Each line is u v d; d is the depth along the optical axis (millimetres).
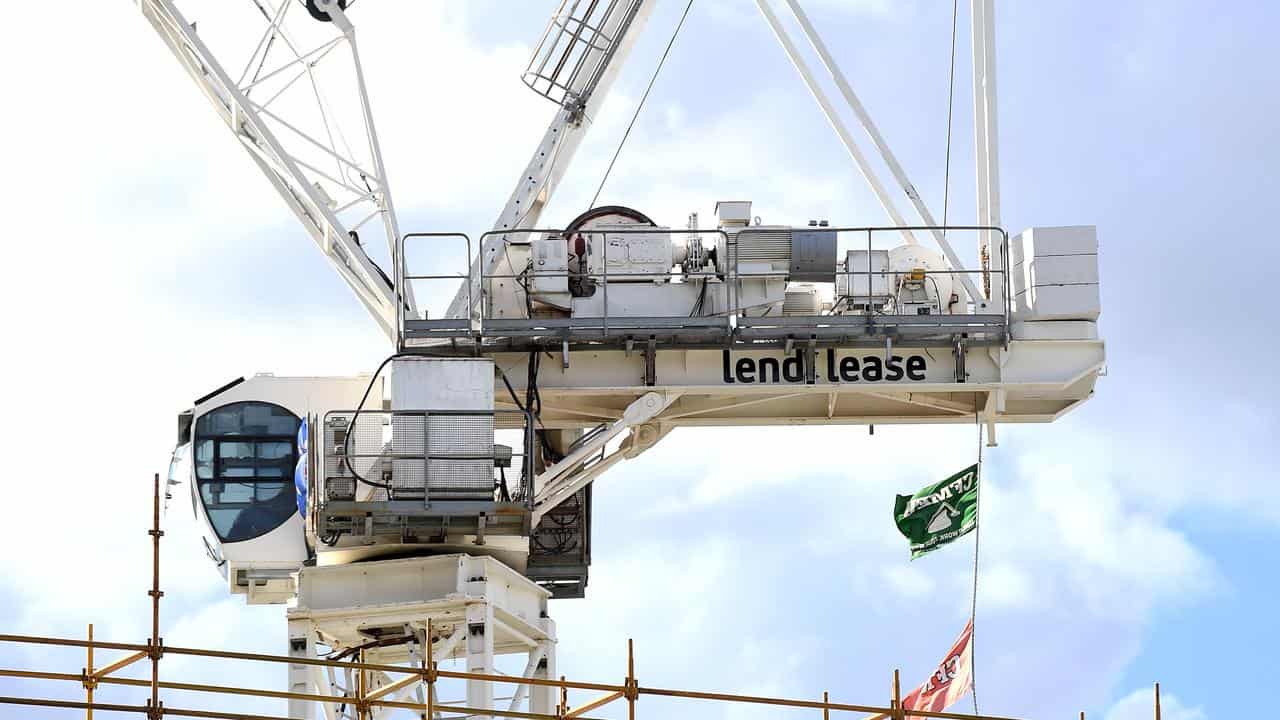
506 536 46000
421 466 45094
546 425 48344
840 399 48594
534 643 47062
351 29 48812
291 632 45094
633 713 41500
